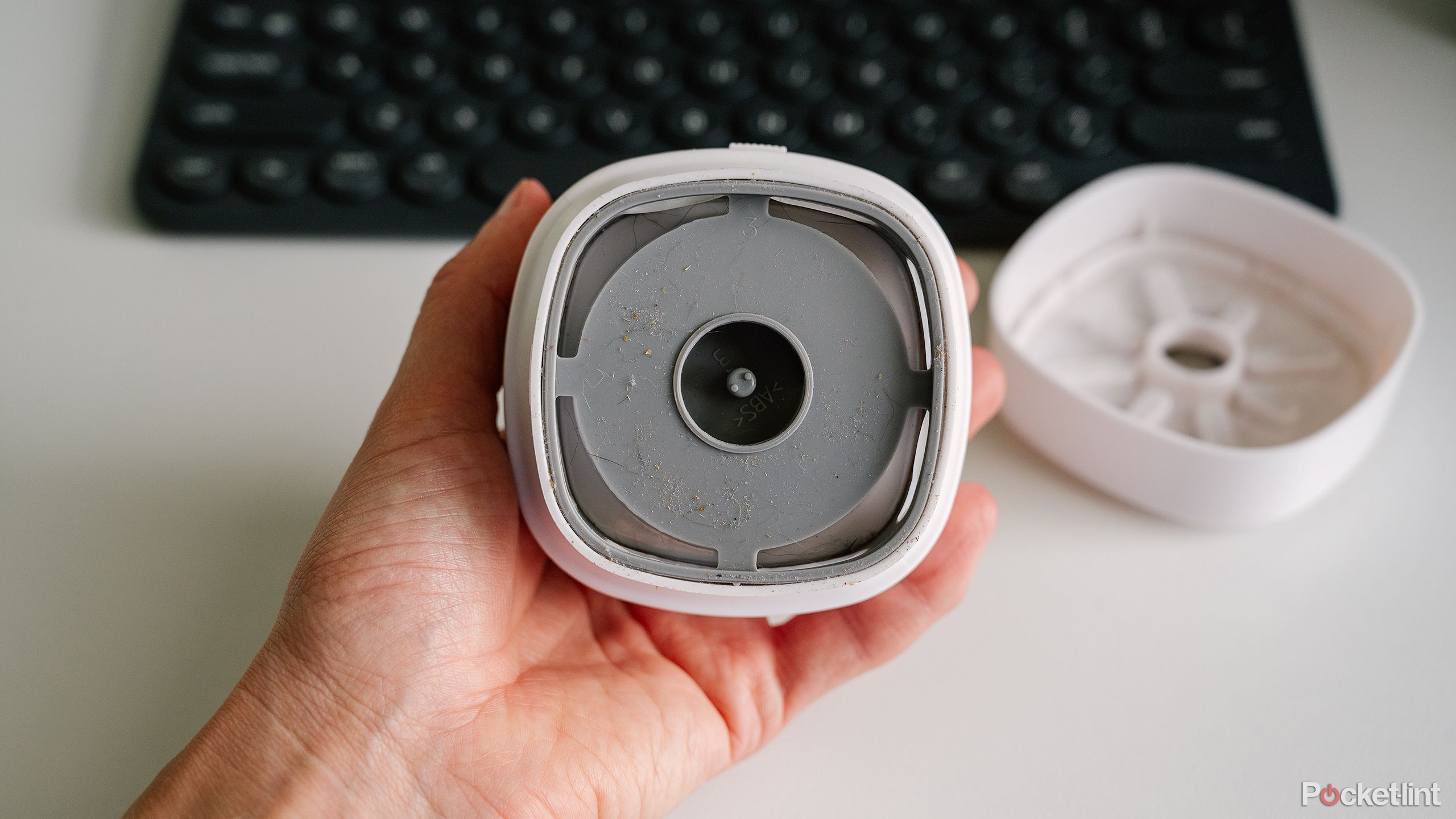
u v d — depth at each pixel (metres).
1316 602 0.54
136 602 0.53
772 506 0.43
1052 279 0.65
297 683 0.44
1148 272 0.64
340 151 0.65
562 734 0.47
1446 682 0.52
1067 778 0.49
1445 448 0.59
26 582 0.54
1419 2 0.73
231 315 0.62
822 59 0.69
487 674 0.47
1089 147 0.65
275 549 0.55
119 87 0.69
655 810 0.49
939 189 0.64
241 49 0.67
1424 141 0.68
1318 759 0.50
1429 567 0.55
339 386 0.60
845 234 0.44
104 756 0.49
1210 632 0.54
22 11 0.71
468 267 0.51
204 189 0.63
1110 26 0.69
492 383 0.50
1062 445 0.57
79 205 0.65
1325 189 0.65
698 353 0.43
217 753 0.43
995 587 0.55
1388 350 0.59
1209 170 0.66
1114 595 0.55
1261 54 0.68
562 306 0.42
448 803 0.44
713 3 0.70
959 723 0.51
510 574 0.48
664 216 0.44
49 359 0.61
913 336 0.44
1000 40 0.68
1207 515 0.55
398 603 0.44
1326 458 0.53
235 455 0.58
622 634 0.54
